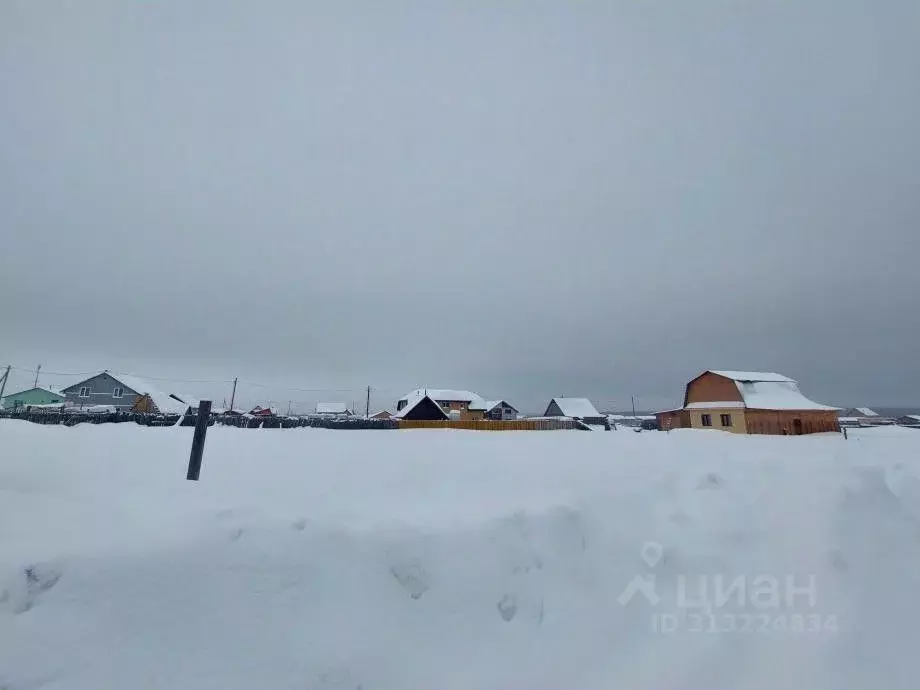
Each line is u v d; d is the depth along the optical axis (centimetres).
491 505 389
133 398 4844
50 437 763
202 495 362
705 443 1131
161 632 228
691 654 311
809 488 520
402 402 6078
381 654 256
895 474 621
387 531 312
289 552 279
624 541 388
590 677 283
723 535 423
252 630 243
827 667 311
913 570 429
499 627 295
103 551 243
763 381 3488
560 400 6656
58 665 204
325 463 624
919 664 321
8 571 219
